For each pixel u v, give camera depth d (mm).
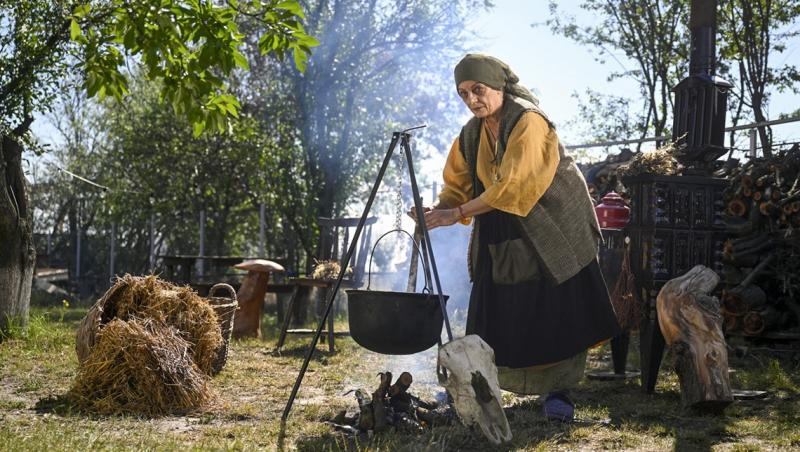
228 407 4625
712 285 4719
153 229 20219
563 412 4254
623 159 9680
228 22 5488
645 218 5777
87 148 28359
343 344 8055
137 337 4613
